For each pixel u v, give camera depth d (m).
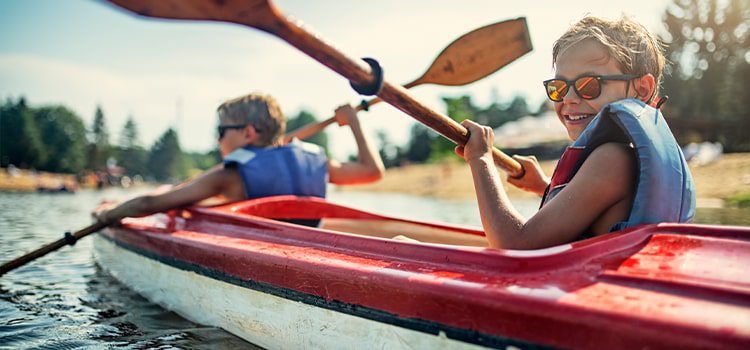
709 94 30.20
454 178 23.27
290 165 3.18
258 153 3.13
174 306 2.59
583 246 1.42
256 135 3.26
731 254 1.30
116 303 2.81
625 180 1.49
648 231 1.46
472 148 1.79
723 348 1.01
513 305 1.29
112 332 2.37
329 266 1.75
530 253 1.45
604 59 1.68
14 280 3.37
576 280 1.33
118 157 68.94
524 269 1.44
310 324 1.82
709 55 31.34
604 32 1.68
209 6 1.38
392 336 1.56
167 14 1.39
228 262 2.18
